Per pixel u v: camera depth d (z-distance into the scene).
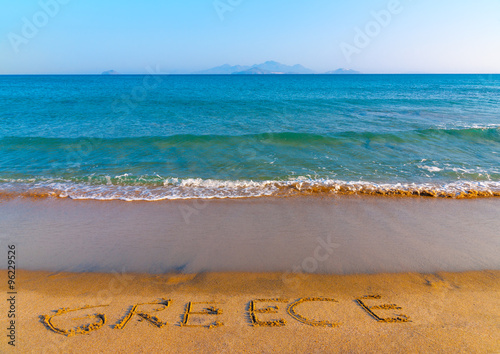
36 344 3.39
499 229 6.45
